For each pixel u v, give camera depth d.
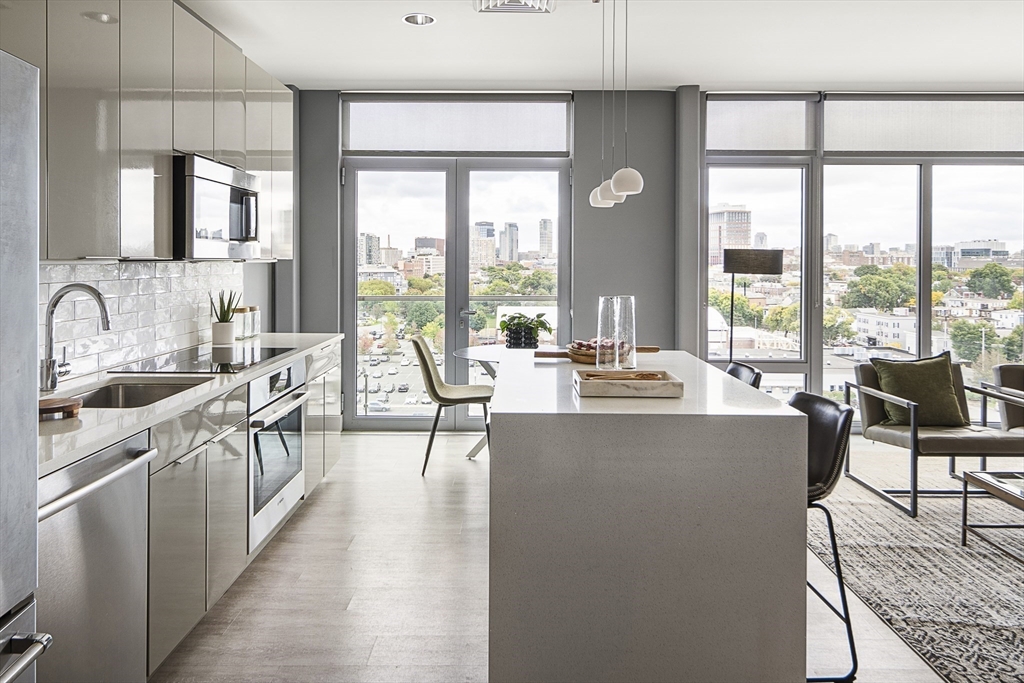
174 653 2.51
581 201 5.73
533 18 4.14
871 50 4.70
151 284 3.56
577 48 4.67
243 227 3.71
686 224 5.61
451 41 4.54
